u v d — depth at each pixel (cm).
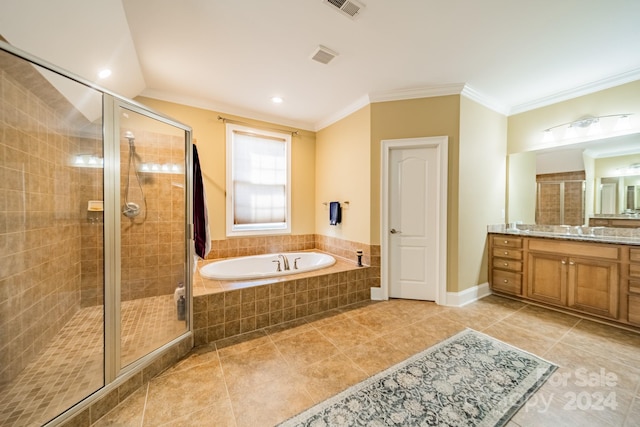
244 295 222
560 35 188
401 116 284
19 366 153
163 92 280
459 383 153
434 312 260
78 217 219
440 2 157
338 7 161
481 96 286
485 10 164
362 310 266
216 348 197
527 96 293
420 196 288
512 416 129
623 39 192
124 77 224
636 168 242
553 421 125
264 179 356
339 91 282
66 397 131
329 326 232
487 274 312
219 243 322
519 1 156
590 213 270
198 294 204
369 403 138
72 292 211
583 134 270
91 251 221
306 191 391
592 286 234
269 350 193
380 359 180
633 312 212
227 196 325
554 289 258
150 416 132
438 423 125
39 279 176
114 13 157
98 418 131
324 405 137
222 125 320
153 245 245
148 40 192
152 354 164
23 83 160
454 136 271
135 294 238
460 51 209
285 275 260
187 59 218
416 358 180
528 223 312
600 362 173
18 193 161
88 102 188
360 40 195
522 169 316
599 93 258
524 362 174
